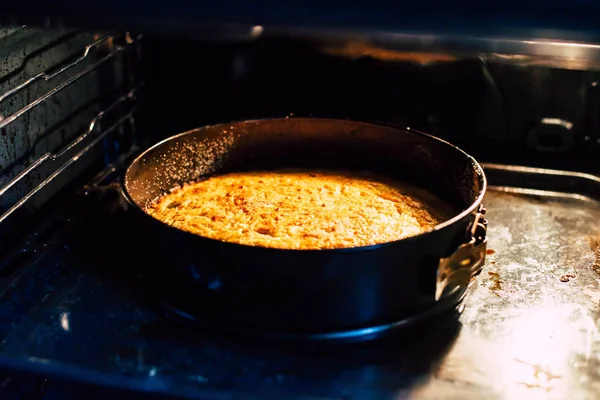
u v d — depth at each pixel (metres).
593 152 0.98
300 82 0.99
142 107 1.03
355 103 0.99
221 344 0.73
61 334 0.74
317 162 0.93
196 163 0.89
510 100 0.97
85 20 0.71
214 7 0.69
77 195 0.91
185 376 0.70
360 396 0.68
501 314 0.76
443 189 0.86
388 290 0.71
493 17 0.66
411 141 0.87
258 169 0.93
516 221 0.90
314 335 0.71
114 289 0.79
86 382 0.70
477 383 0.69
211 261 0.69
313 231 0.78
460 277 0.72
